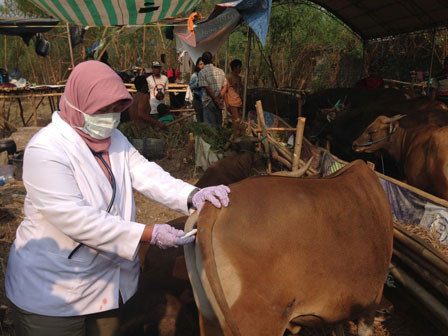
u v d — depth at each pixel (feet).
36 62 60.90
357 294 6.85
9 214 17.26
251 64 53.47
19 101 38.29
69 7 24.53
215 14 25.21
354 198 7.12
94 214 5.61
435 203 11.14
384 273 7.52
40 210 5.64
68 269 5.87
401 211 12.51
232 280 5.68
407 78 42.78
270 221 5.96
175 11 26.50
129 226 5.73
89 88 5.74
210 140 22.24
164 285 9.77
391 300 11.39
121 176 6.52
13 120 43.34
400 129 16.19
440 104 18.47
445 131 13.09
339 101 25.62
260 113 18.67
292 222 6.10
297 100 33.78
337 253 6.48
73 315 5.98
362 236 6.94
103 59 42.50
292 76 51.90
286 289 5.97
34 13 59.16
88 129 5.99
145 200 19.52
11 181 21.16
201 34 30.68
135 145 24.75
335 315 6.70
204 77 27.81
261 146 19.17
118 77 6.03
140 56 60.08
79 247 5.92
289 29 49.83
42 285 5.86
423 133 14.56
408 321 10.54
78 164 5.89
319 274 6.25
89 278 6.04
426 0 27.09
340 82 49.98
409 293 10.43
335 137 23.29
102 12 25.53
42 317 5.86
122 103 6.09
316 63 52.03
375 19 34.76
